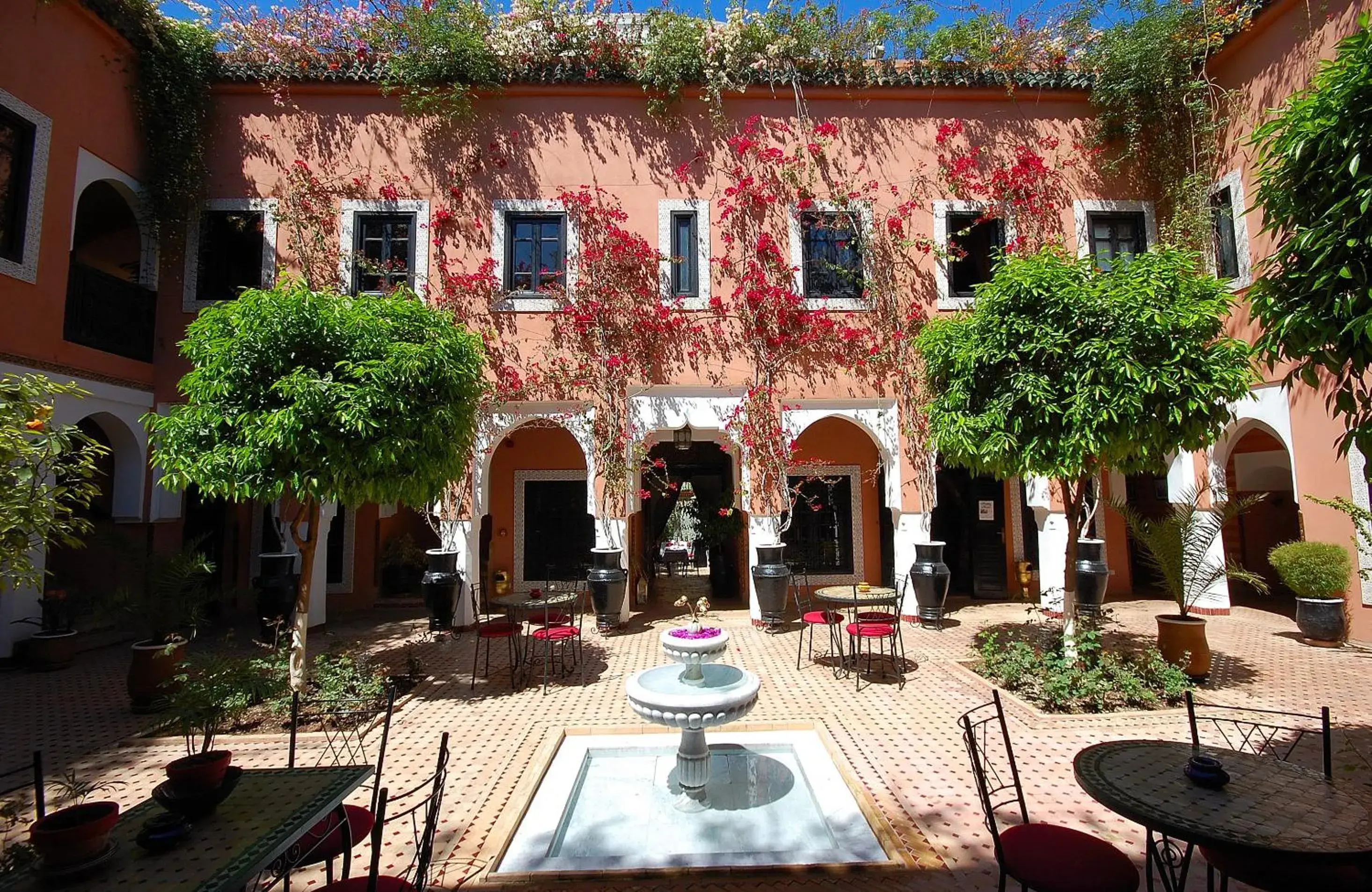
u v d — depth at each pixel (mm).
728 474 11359
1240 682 5859
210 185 8812
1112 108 9117
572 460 10938
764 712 5316
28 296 7012
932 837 3369
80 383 7609
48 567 8398
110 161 8086
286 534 8453
